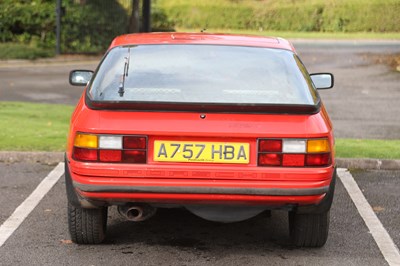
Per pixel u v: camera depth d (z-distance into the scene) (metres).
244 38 6.42
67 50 27.61
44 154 9.36
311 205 5.41
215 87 5.64
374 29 44.31
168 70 5.80
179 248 5.93
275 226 6.65
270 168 5.19
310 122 5.25
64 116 13.74
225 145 5.20
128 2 34.62
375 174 8.91
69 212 5.79
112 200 5.32
